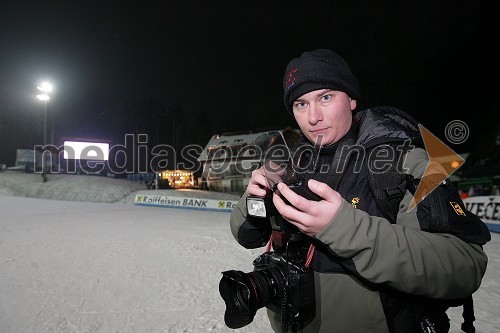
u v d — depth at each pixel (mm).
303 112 1014
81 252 5699
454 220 736
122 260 5172
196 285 3975
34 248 5977
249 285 835
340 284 863
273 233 943
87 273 4441
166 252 5758
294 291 850
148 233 7727
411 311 844
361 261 717
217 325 2883
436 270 689
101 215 11633
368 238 698
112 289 3807
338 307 867
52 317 3033
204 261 5164
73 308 3246
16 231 7758
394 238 707
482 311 3139
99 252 5711
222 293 989
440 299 760
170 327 2848
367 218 730
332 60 958
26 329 2801
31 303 3359
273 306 993
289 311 860
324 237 721
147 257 5383
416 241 708
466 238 736
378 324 837
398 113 976
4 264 4844
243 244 1240
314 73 926
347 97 997
